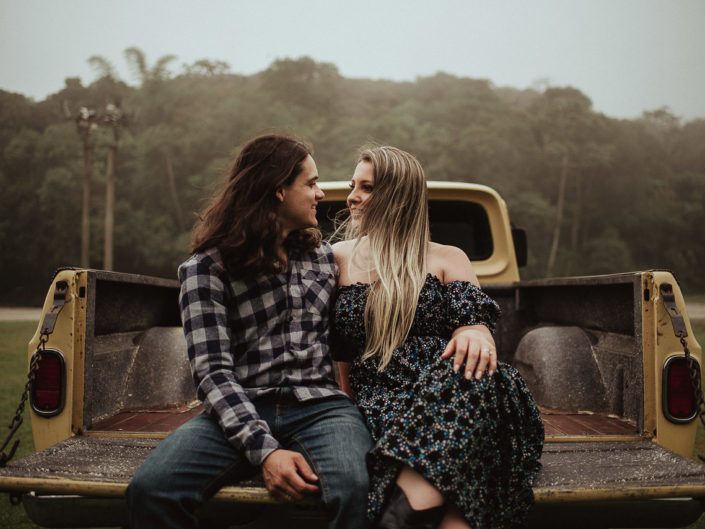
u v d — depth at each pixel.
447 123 64.88
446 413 1.51
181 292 1.67
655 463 1.66
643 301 1.88
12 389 6.54
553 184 62.75
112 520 1.60
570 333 2.41
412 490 1.45
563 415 2.20
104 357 2.15
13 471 1.56
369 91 87.94
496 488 1.55
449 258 1.89
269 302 1.69
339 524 1.46
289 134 1.85
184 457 1.51
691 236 63.47
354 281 1.86
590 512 1.61
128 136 51.22
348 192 3.55
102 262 46.06
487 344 1.62
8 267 44.97
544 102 76.50
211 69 76.81
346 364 2.00
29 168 48.62
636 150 66.06
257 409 1.64
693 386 1.84
